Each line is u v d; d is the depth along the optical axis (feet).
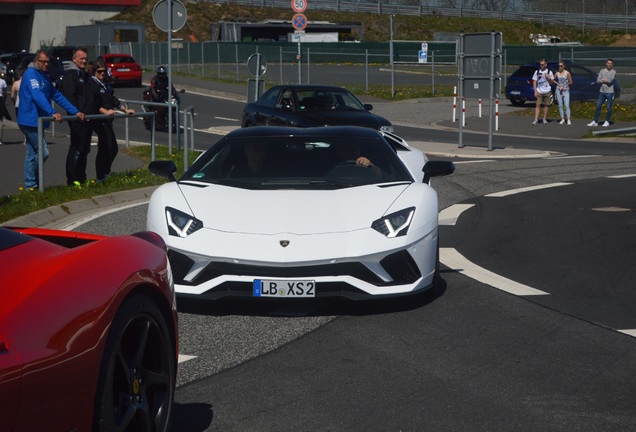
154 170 24.97
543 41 251.80
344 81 157.69
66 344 10.20
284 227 21.21
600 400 15.87
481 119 97.40
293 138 25.77
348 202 22.36
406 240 21.38
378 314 21.81
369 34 263.29
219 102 121.60
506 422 14.78
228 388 16.47
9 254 11.34
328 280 20.63
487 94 65.72
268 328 20.58
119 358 11.59
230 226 21.31
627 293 24.11
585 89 110.11
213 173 24.54
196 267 20.92
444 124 93.15
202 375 17.22
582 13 270.05
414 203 22.44
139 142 69.92
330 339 19.70
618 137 77.36
